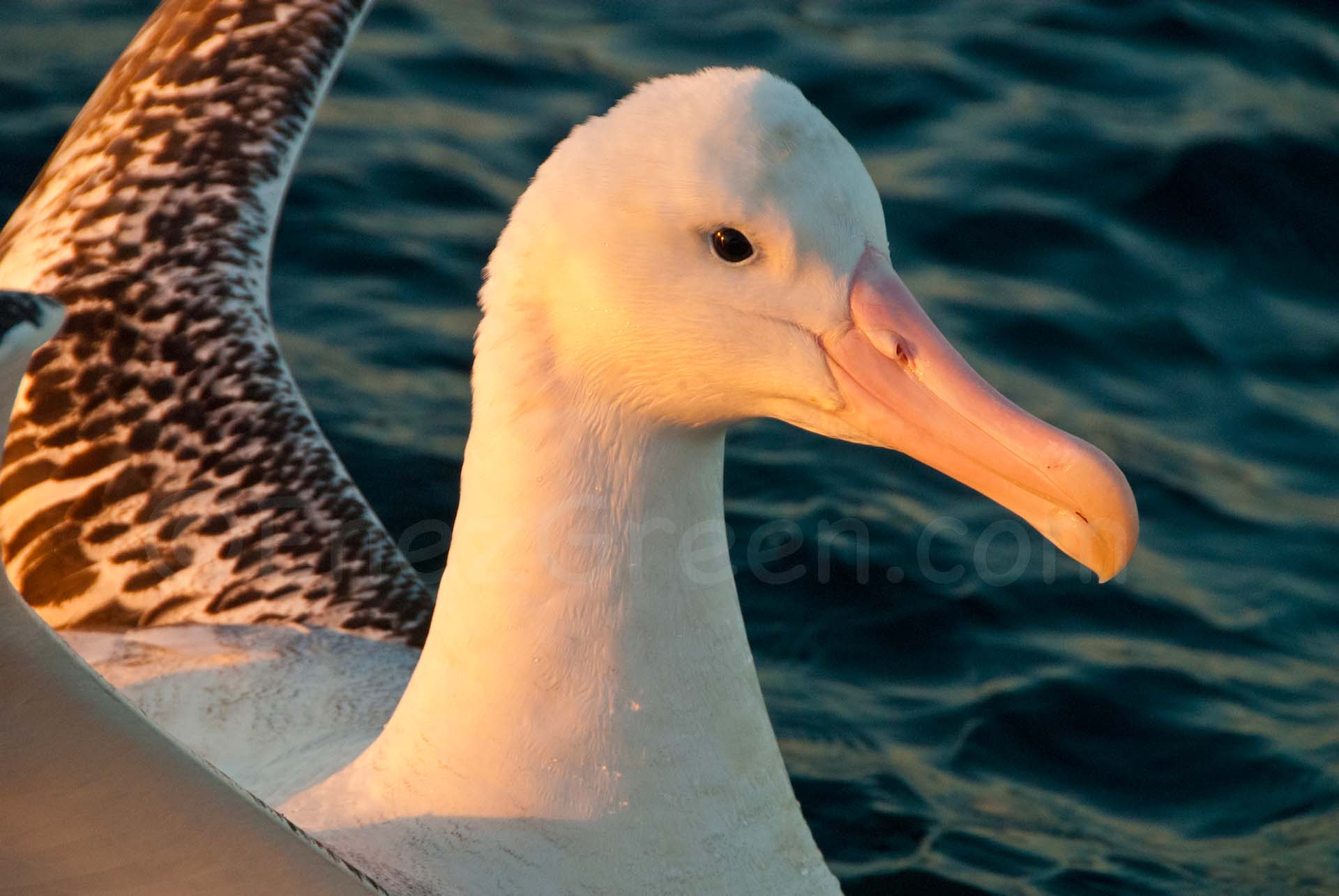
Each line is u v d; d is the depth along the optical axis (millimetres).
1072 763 11617
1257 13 20000
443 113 17938
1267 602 13062
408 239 16141
